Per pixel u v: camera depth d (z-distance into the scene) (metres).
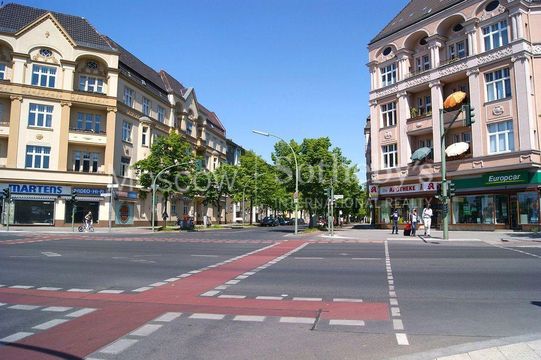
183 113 55.50
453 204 32.69
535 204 27.94
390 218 37.94
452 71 33.28
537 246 20.09
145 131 46.94
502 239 22.95
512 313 6.84
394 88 37.81
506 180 29.27
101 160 41.28
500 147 30.19
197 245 21.47
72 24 41.88
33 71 38.44
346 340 5.44
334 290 8.91
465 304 7.52
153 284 9.67
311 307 7.35
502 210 29.88
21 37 38.03
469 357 4.65
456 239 23.66
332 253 17.09
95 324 6.20
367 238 26.25
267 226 58.75
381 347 5.14
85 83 40.81
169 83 55.97
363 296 8.28
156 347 5.15
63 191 38.56
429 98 36.16
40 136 38.16
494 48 30.72
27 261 13.84
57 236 27.75
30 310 7.10
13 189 36.78
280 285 9.54
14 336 5.60
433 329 5.91
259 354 4.91
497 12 30.89
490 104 30.77
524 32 29.66
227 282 9.95
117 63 41.69
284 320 6.45
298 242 23.97
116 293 8.60
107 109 40.81
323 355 4.87
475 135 31.45
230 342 5.36
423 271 11.68
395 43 38.25
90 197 39.66
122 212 42.72
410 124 36.28
